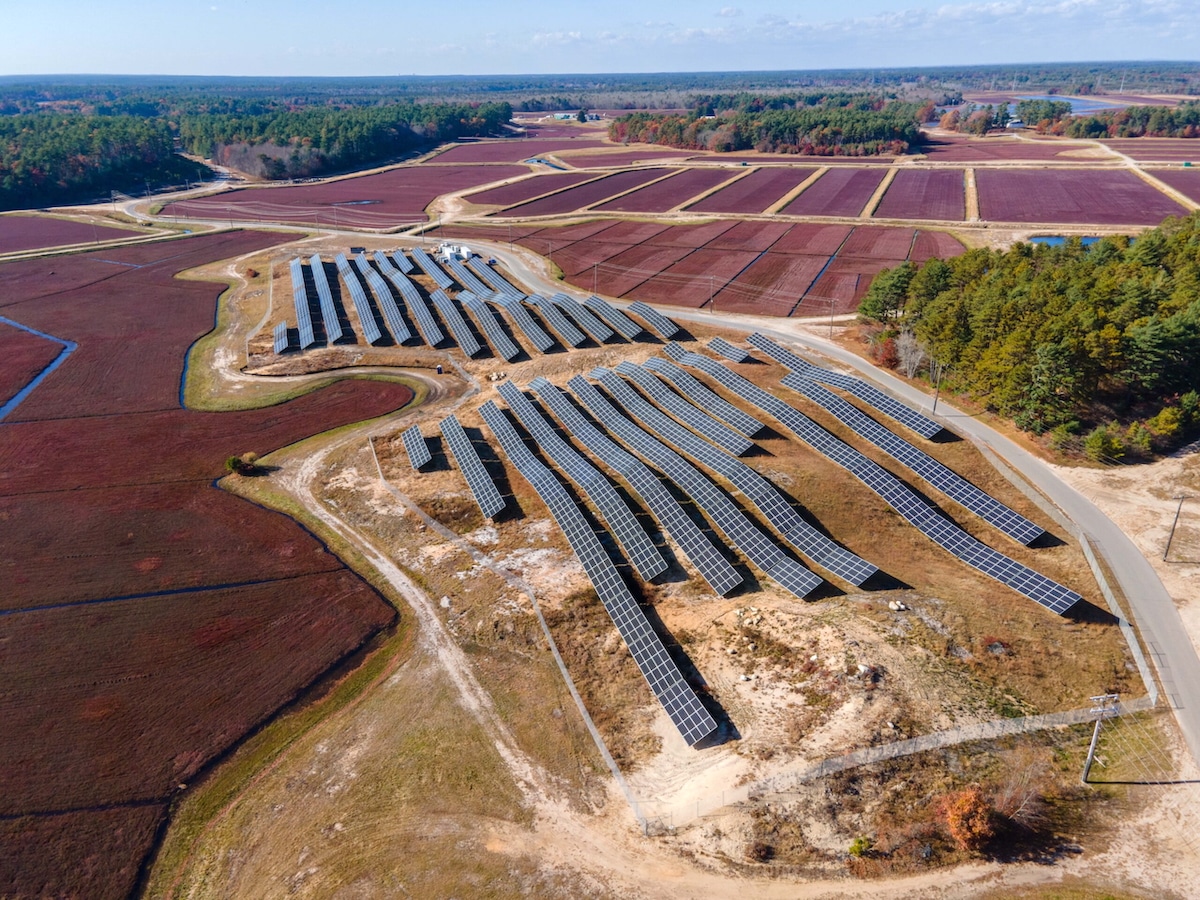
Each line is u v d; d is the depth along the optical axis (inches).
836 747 1711.4
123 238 7608.3
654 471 2938.0
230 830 1721.2
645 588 2372.0
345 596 2460.6
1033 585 2155.5
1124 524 2472.9
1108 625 2038.6
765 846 1545.3
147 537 2778.1
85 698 2079.2
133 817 1758.1
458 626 2298.2
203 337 4827.8
